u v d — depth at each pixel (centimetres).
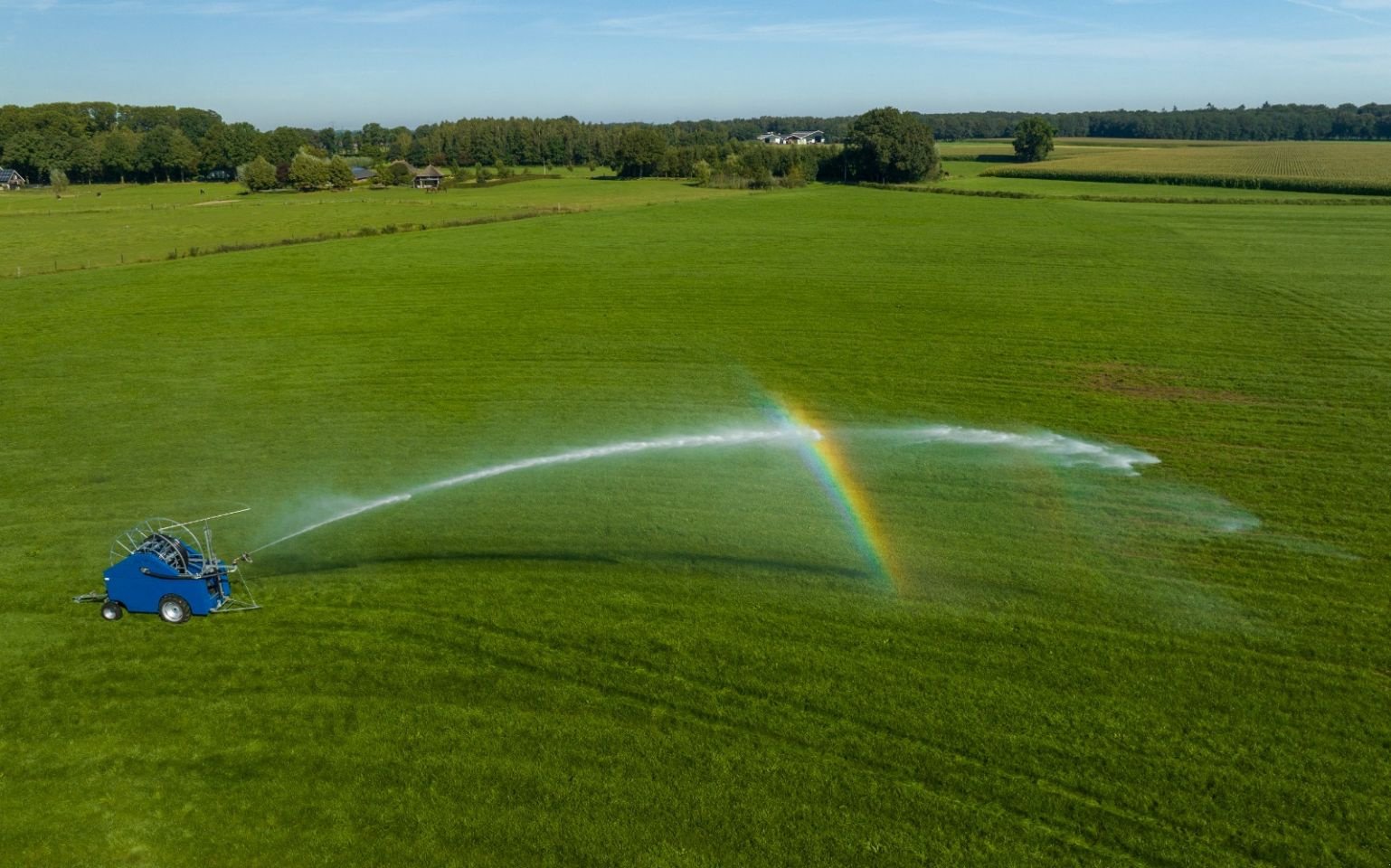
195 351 3691
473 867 1150
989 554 1948
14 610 1748
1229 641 1608
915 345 3681
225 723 1420
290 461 2550
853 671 1530
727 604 1753
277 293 4778
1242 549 1952
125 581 1694
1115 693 1464
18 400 3100
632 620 1697
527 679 1518
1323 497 2203
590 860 1159
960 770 1302
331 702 1467
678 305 4441
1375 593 1758
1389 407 2841
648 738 1372
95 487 2372
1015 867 1144
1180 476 2353
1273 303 4291
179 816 1238
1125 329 3872
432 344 3750
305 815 1238
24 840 1199
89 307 4494
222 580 1761
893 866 1148
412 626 1688
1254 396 2986
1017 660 1558
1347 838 1184
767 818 1220
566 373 3366
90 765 1333
